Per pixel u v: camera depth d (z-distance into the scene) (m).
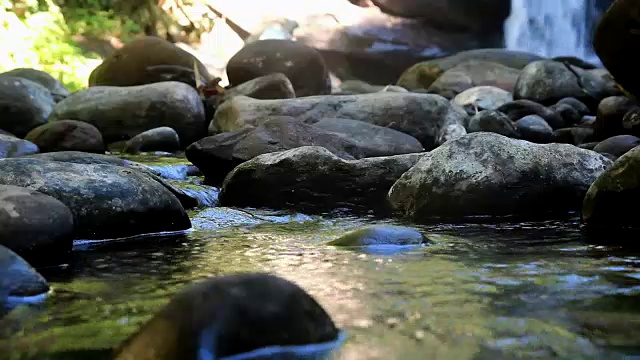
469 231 3.47
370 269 2.56
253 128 5.74
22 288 2.21
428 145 7.60
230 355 1.55
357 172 4.59
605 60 7.21
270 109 7.84
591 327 1.79
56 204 2.88
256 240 3.32
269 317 1.63
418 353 1.62
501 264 2.61
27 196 2.84
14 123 9.05
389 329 1.81
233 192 4.64
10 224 2.68
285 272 2.54
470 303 2.06
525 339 1.71
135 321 1.96
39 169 3.40
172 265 2.74
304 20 18.31
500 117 7.90
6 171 3.33
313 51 12.65
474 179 4.07
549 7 19.72
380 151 6.18
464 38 19.72
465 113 8.68
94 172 3.51
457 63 15.08
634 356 1.57
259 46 12.66
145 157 7.33
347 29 18.47
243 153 5.44
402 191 4.32
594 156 4.26
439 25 19.59
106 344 1.75
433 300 2.10
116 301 2.18
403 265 2.62
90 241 3.31
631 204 3.43
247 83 10.30
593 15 19.00
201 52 17.36
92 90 9.30
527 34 20.05
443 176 4.13
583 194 4.11
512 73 13.87
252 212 4.27
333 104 7.75
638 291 2.16
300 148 4.71
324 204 4.53
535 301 2.07
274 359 1.57
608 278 2.35
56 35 15.63
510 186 4.04
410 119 7.57
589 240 3.12
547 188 4.06
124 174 3.59
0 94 9.02
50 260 2.77
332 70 18.48
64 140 7.74
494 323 1.85
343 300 2.11
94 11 17.36
